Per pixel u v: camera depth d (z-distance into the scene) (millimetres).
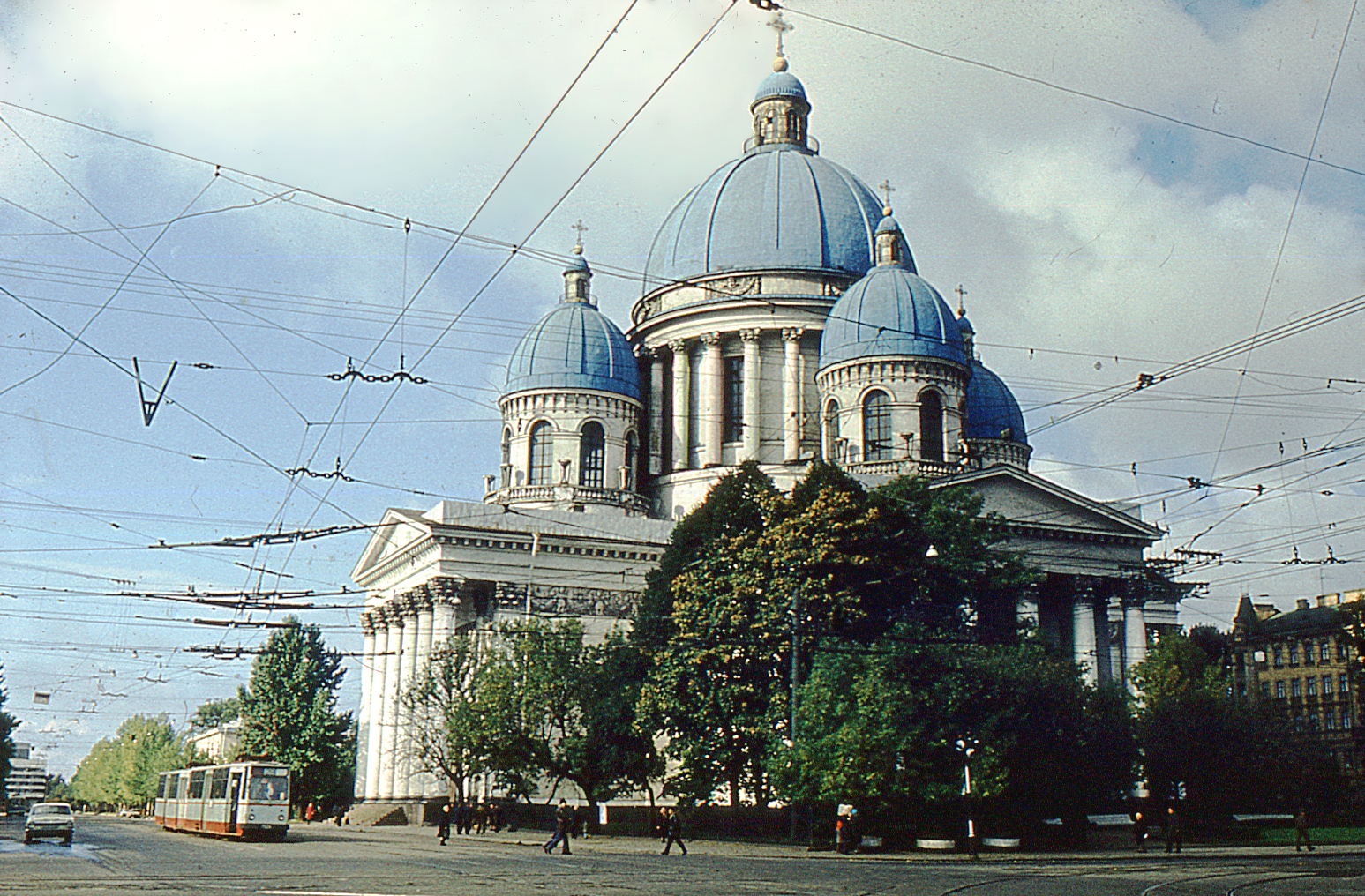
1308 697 108750
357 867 36156
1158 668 83438
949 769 51719
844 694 50969
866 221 91312
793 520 55875
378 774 84000
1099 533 78875
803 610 53250
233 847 50344
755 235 89188
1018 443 91812
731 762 56094
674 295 90625
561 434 85375
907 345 80188
